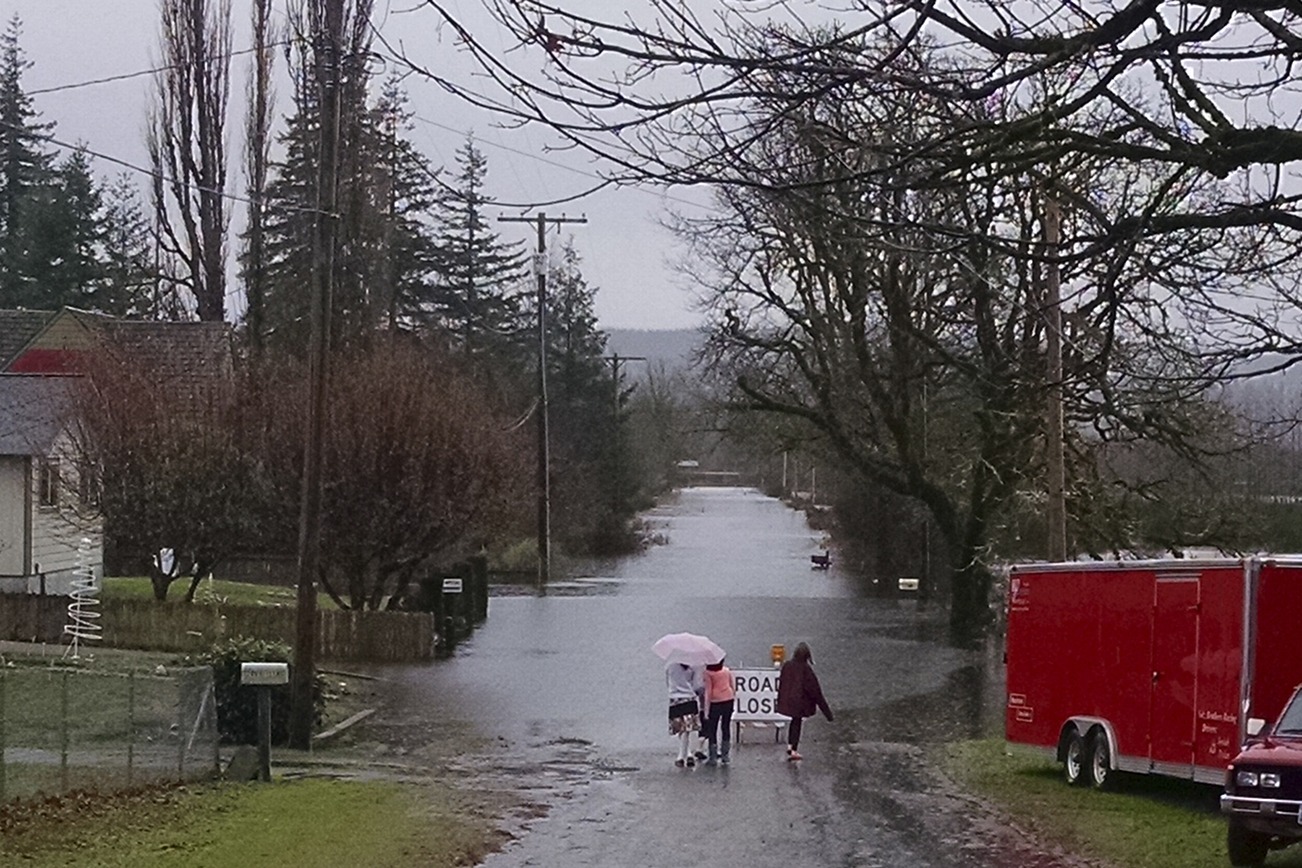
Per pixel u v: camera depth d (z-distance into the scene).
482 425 48.72
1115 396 12.59
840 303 51.44
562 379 113.06
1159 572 21.50
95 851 16.02
